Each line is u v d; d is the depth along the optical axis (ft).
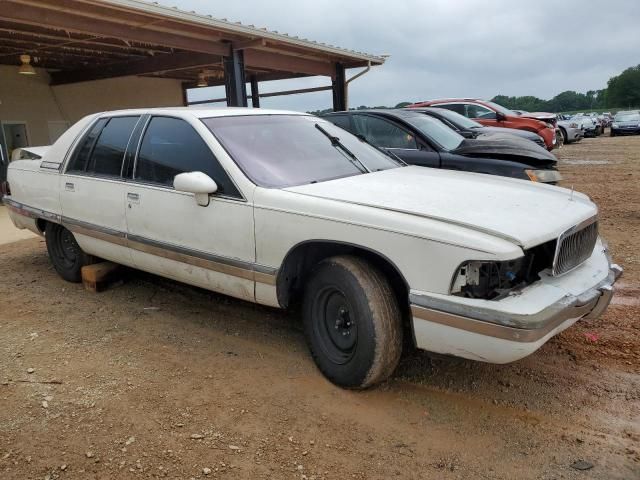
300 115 15.58
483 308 8.76
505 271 9.11
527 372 11.48
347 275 10.26
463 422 9.82
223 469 8.64
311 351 11.52
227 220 11.95
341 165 13.53
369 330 10.03
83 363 12.18
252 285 11.85
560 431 9.50
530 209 10.39
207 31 31.45
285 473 8.54
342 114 26.21
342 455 8.97
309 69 45.29
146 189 13.61
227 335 13.57
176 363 12.13
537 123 42.63
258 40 33.88
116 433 9.59
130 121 14.84
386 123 24.45
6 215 31.81
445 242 9.07
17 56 39.52
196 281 13.20
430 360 12.09
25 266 20.22
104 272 16.79
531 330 8.46
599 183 38.24
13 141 44.06
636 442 9.16
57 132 47.19
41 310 15.51
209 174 12.43
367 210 10.14
